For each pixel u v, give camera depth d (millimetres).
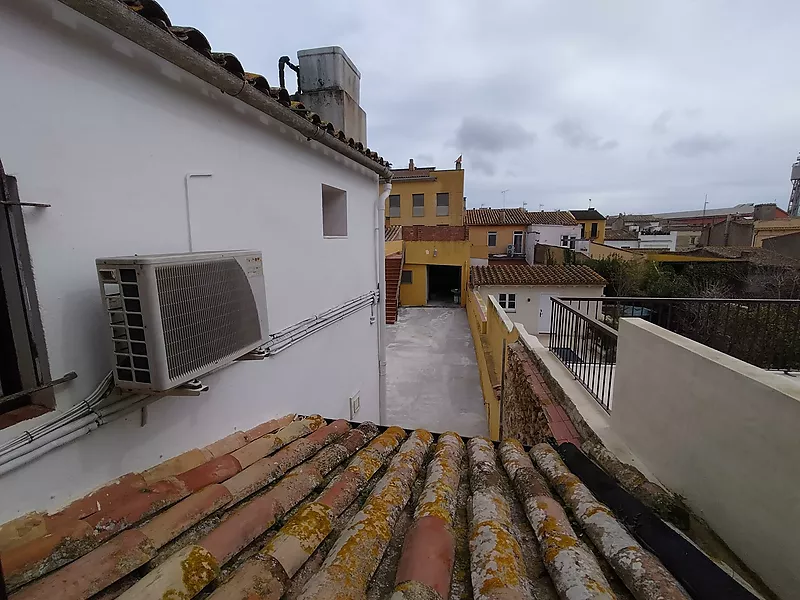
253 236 2965
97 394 1761
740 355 5082
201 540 1655
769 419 1787
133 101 1949
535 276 15672
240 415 2877
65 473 1675
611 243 37094
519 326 7484
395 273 17375
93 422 1735
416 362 12125
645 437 2893
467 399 9656
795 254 21469
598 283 14883
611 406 3668
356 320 5234
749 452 1904
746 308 5152
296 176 3568
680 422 2461
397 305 19281
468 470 2854
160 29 1771
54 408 1635
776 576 1748
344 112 5148
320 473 2490
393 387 10312
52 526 1541
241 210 2816
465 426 8422
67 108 1641
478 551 1751
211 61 2113
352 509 2199
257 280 2326
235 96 2461
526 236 35000
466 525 2127
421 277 22531
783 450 1718
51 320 1617
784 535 1707
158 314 1604
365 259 5578
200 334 1854
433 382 10609
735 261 19359
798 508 1642
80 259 1725
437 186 29844
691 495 2342
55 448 1614
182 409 2312
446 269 27000
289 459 2561
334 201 4828
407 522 2111
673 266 20953
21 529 1474
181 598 1353
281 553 1647
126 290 1606
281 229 3350
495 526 1924
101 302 1796
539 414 4648
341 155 4426
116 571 1436
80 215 1718
